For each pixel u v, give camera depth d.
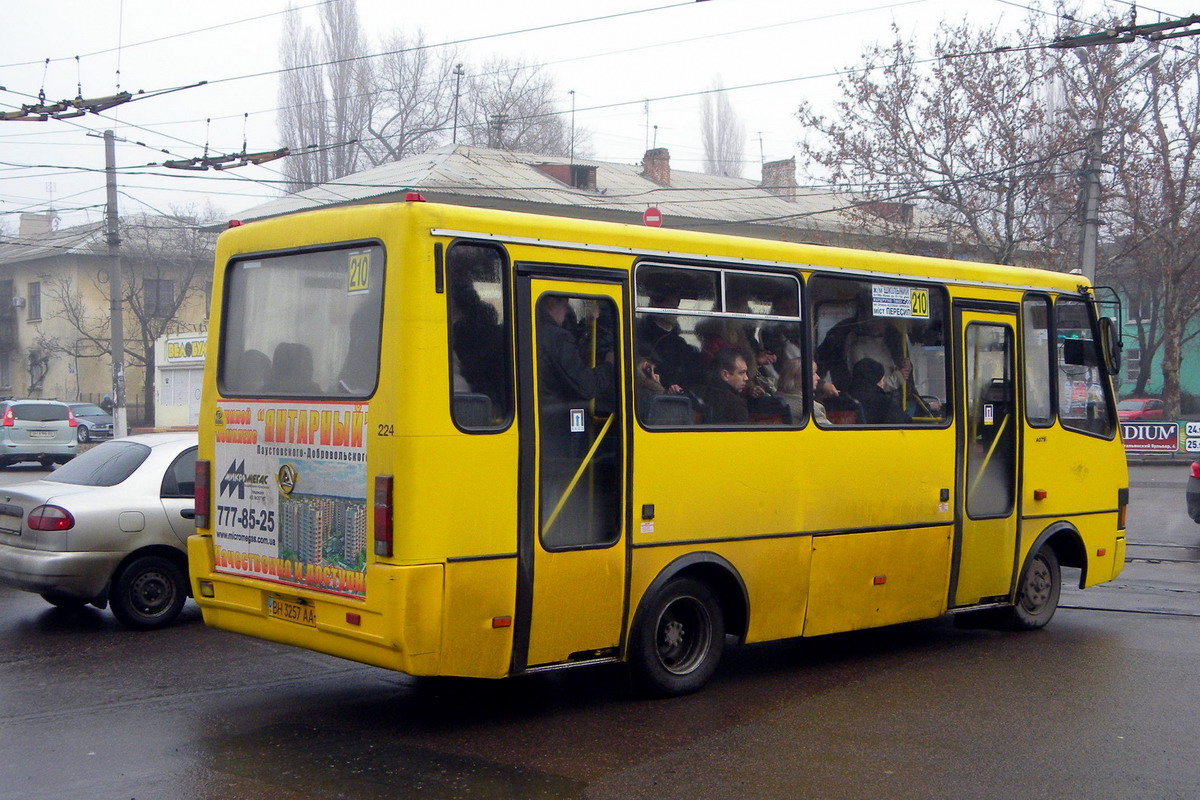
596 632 6.91
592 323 6.89
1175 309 37.00
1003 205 32.38
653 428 7.13
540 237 6.67
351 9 51.19
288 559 6.74
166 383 40.41
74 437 30.42
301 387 6.80
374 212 6.43
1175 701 7.47
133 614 9.38
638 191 38.09
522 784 5.76
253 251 7.22
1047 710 7.25
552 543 6.64
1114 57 31.17
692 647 7.61
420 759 6.16
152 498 9.47
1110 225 35.28
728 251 7.62
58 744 6.41
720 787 5.74
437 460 6.15
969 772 6.00
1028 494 9.54
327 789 5.66
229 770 5.96
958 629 9.96
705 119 59.88
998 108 31.36
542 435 6.61
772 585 7.79
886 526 8.49
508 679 8.02
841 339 8.32
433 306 6.21
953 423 8.97
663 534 7.17
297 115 51.03
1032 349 9.67
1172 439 32.00
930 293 8.91
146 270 53.50
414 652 6.07
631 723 6.91
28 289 54.84
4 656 8.55
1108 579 10.33
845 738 6.61
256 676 8.02
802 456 7.96
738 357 7.66
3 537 9.51
